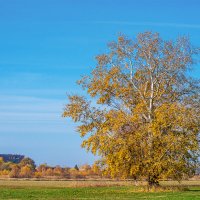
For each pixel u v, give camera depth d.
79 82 65.69
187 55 64.25
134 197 49.09
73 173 140.38
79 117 65.12
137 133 60.06
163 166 59.41
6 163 163.12
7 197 48.09
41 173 141.12
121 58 65.44
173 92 64.62
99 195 52.62
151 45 64.56
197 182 113.19
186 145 59.16
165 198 46.75
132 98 65.25
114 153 60.78
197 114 60.34
